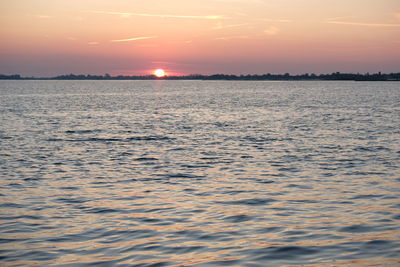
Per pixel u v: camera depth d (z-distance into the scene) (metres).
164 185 19.41
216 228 13.02
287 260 10.31
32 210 15.31
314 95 154.00
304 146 31.86
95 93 173.25
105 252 11.09
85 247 11.50
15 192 18.05
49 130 43.00
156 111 73.12
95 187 19.03
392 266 9.75
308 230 12.66
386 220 13.56
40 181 20.25
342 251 10.83
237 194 17.55
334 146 31.80
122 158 26.92
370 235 12.05
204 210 15.14
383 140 35.25
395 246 11.09
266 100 115.62
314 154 28.12
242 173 22.12
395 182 19.56
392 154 27.94
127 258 10.64
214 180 20.44
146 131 42.62
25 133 40.28
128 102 103.81
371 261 10.09
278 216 14.26
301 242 11.58
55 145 32.53
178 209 15.30
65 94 155.75
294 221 13.64
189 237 12.20
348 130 43.06
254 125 48.81
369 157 26.80
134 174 21.98
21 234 12.66
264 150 29.98
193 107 85.00
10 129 43.59
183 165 24.52
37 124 49.03
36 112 67.75
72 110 73.44
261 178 20.81
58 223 13.73
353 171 22.36
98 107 82.75
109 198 17.05
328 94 164.88
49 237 12.36
